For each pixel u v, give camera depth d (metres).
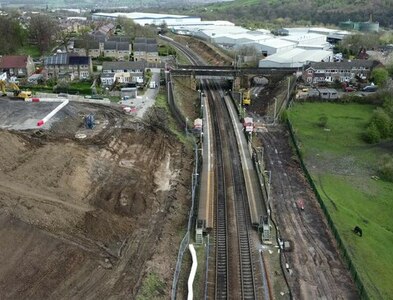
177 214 47.66
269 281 37.94
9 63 97.31
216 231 44.88
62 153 54.44
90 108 76.94
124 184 51.66
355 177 62.12
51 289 34.06
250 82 103.69
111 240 41.31
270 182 57.00
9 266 35.16
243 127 73.19
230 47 150.38
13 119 67.62
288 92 92.06
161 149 63.06
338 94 95.88
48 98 80.50
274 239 44.00
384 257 44.34
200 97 90.12
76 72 94.94
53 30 136.88
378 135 74.25
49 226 39.69
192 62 125.81
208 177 55.56
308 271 39.88
